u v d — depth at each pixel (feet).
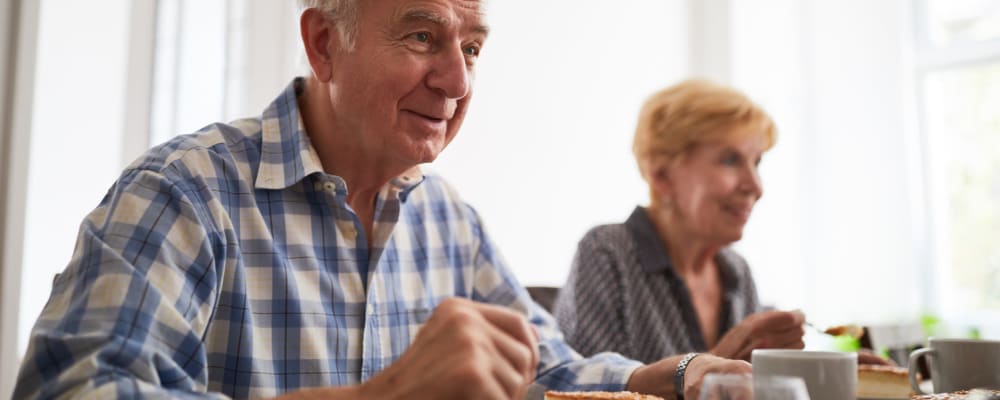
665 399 3.51
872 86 11.68
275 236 3.19
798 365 2.52
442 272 3.95
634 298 5.33
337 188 3.30
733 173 5.32
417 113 3.18
